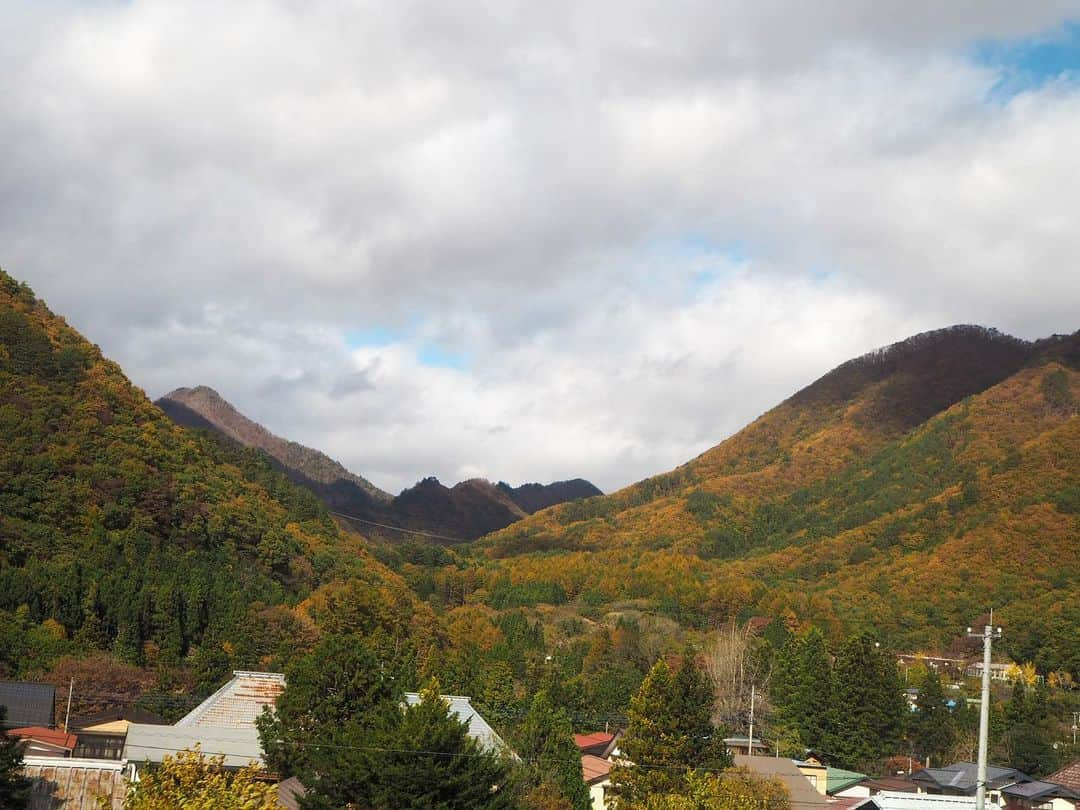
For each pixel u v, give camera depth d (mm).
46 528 106188
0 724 40719
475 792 38562
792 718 95312
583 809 55562
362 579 138625
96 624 88812
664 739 60719
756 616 158250
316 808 39281
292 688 48188
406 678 57688
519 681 101438
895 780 77500
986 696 33812
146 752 48688
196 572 107562
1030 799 67688
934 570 180125
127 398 141875
